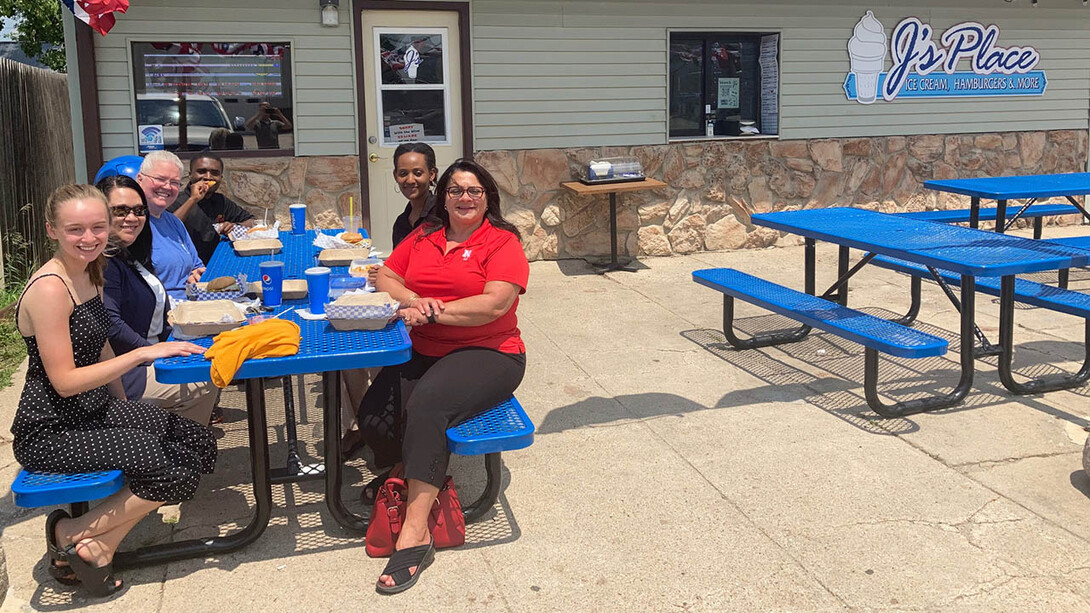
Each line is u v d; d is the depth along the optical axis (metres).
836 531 3.35
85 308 2.95
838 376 5.18
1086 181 7.10
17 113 7.87
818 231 5.34
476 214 3.50
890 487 3.71
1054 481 3.74
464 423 3.28
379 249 8.12
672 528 3.40
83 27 7.04
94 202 2.88
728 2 8.51
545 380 5.20
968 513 3.47
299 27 7.55
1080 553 3.16
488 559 3.20
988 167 9.66
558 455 4.10
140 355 2.90
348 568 3.16
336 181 7.84
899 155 9.33
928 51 9.19
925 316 6.53
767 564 3.13
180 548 3.19
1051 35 9.59
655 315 6.68
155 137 7.45
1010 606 2.86
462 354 3.40
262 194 7.70
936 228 5.41
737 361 5.52
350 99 7.76
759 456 4.05
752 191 8.95
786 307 5.00
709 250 8.97
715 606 2.89
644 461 4.02
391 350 3.03
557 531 3.39
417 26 7.85
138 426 3.04
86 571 2.92
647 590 2.99
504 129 8.19
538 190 8.36
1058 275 7.09
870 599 2.91
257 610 2.90
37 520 3.57
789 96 8.86
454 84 8.05
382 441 3.45
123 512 2.92
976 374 5.16
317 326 3.38
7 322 6.37
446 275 3.52
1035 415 4.49
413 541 3.12
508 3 7.97
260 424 3.20
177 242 4.57
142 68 7.33
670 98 8.72
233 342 2.90
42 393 2.89
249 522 3.51
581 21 8.17
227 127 7.61
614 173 8.13
